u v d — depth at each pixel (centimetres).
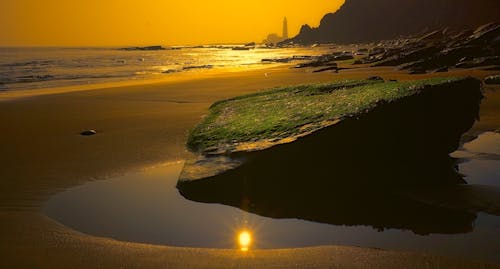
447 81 1050
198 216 802
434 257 609
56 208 843
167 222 772
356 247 648
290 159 905
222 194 890
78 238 699
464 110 1037
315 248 649
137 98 2523
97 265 596
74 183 998
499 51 3531
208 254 634
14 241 684
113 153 1258
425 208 803
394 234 704
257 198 888
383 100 978
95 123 1748
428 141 998
